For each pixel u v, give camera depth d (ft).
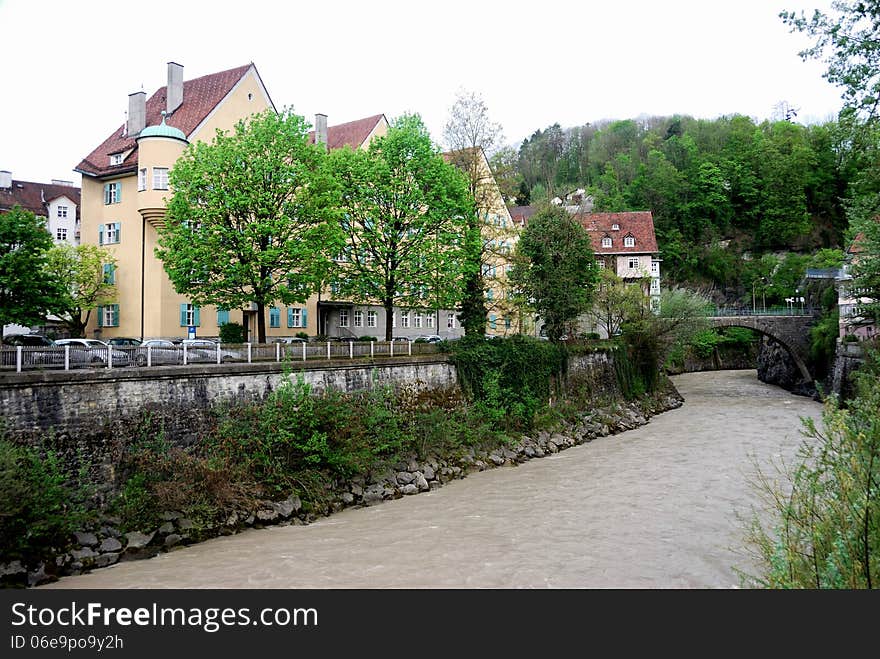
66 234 197.16
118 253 122.83
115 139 131.95
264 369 76.07
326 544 58.34
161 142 112.68
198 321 120.16
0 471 48.93
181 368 66.85
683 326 159.12
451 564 52.44
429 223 105.50
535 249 128.77
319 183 94.02
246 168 91.35
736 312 196.95
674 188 288.30
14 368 54.85
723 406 153.58
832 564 28.22
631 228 226.99
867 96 50.39
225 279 88.79
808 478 30.12
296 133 95.76
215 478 62.85
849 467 27.71
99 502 58.18
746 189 291.79
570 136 435.53
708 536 58.34
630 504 69.82
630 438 114.11
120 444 60.80
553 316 128.57
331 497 71.05
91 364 60.34
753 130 331.57
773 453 94.27
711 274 273.54
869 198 69.31
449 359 104.78
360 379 88.84
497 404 105.09
